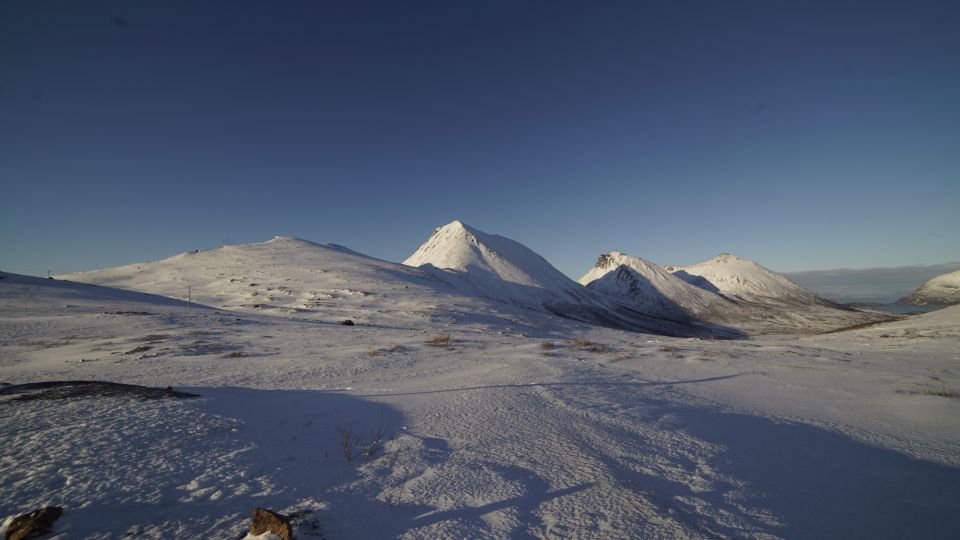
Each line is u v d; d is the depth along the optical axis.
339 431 5.21
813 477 4.09
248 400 6.47
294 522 2.78
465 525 2.89
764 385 9.67
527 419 5.91
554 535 2.78
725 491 3.60
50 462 3.47
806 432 5.77
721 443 5.09
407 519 2.97
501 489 3.48
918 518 3.26
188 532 2.65
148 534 2.60
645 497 3.38
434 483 3.60
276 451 4.25
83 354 17.20
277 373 11.80
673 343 25.05
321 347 19.34
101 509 2.85
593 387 8.66
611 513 3.09
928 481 4.11
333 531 2.75
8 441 3.87
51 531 2.54
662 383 9.68
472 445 4.69
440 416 6.08
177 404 5.39
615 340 31.05
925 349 17.44
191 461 3.77
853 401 7.99
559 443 4.82
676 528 2.89
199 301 52.91
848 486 3.90
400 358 14.84
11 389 6.25
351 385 9.47
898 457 4.82
